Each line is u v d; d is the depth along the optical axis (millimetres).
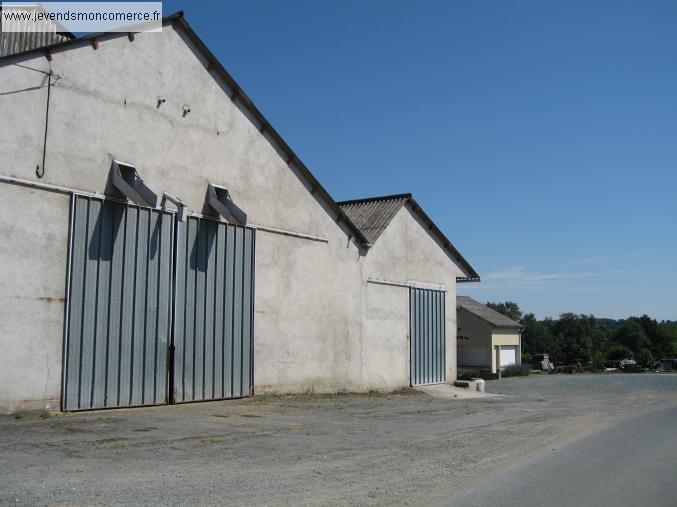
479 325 49750
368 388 22109
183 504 6301
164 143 15531
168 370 15156
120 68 14625
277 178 18812
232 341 16938
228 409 14992
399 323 24109
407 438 11305
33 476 7262
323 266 20344
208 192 16531
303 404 16906
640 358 68000
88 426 11398
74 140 13531
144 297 14719
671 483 7797
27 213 12609
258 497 6695
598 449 10266
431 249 26641
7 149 12367
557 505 6691
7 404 12102
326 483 7453
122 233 14344
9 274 12266
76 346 13242
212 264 16531
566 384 30109
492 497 6973
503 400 20703
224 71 17094
